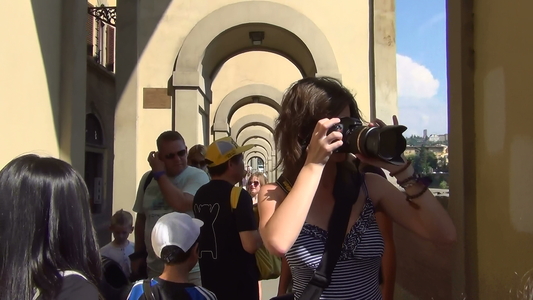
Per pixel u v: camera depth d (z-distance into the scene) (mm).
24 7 3305
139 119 7211
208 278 2852
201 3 7402
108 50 13336
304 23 7488
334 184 1755
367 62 7516
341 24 7559
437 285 3270
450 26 2949
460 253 2793
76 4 3939
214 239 2848
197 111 7199
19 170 1374
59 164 1430
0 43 3020
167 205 3551
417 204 1724
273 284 6902
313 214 1730
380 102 7273
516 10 2330
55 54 3775
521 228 2268
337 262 1658
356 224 1715
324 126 1545
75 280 1332
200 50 7246
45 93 3609
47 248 1330
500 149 2477
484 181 2652
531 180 2188
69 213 1378
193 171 3662
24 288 1279
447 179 3283
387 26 7367
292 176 1742
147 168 7145
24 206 1333
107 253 3855
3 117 3051
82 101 4082
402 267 4305
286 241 1500
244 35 8125
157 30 7340
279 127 1792
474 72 2756
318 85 1744
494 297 2516
